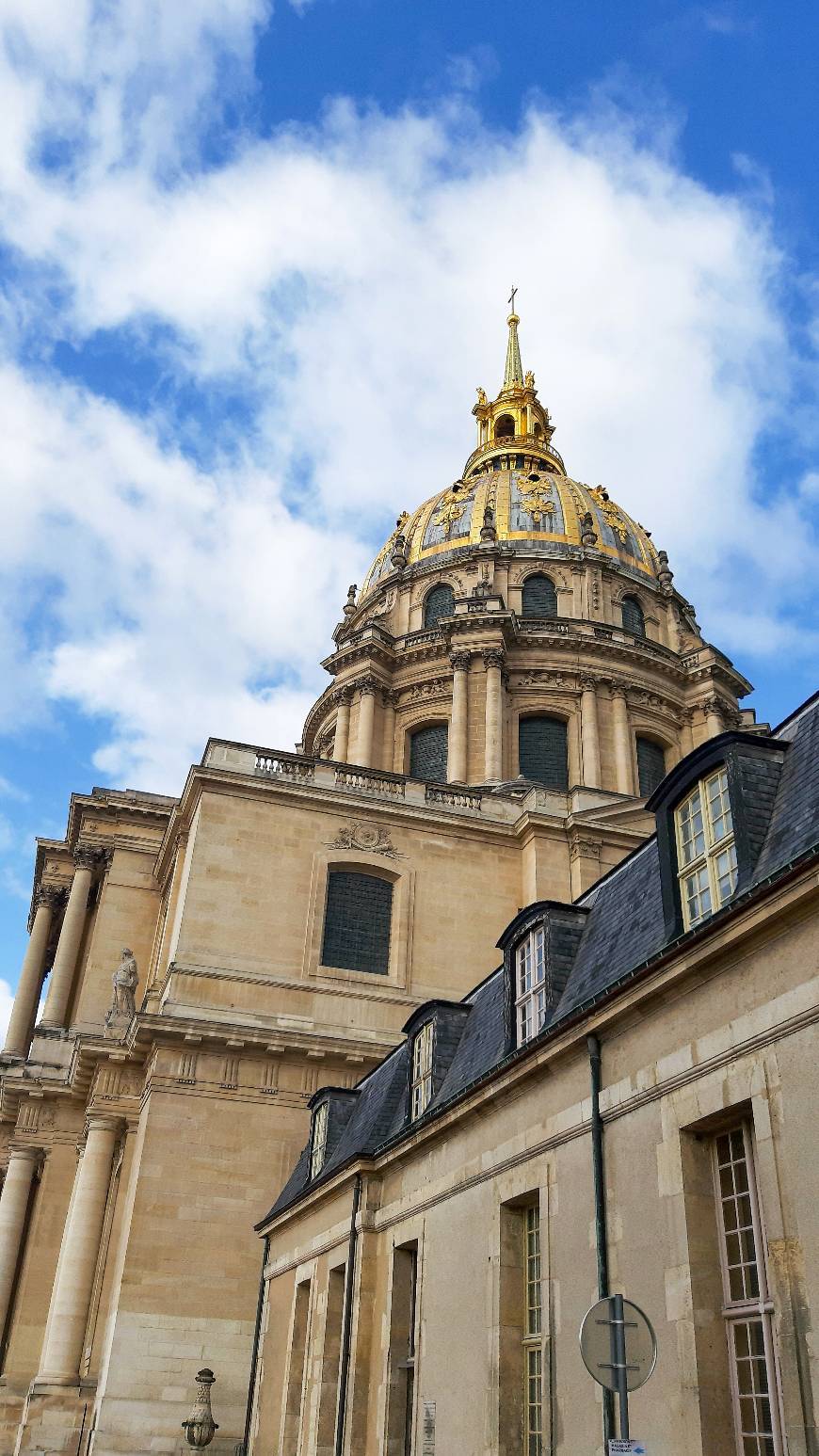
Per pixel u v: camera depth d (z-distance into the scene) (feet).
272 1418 82.64
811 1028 35.27
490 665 192.24
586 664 197.57
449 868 131.75
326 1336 72.08
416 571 217.97
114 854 165.99
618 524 230.27
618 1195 43.93
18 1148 147.23
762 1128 36.47
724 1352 37.65
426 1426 56.34
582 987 52.90
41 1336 136.05
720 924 39.45
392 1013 120.88
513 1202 52.75
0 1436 128.16
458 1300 55.62
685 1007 42.14
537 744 194.08
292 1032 114.11
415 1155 65.36
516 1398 49.34
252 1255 105.81
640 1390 39.93
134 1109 121.80
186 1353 100.42
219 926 118.93
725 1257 38.93
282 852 124.98
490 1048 62.13
